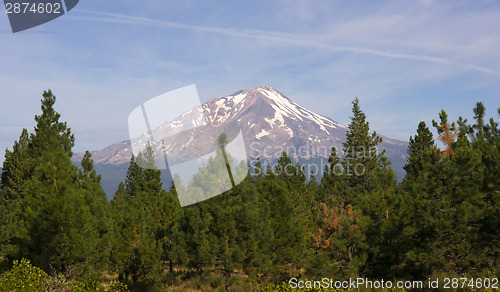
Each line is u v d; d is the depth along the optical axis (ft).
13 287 37.37
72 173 63.31
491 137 61.11
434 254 55.42
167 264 81.76
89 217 62.18
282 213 61.00
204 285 56.34
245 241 54.03
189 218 53.62
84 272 55.57
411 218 57.21
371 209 61.72
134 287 60.85
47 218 56.24
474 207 54.80
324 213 66.69
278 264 57.88
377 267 58.95
